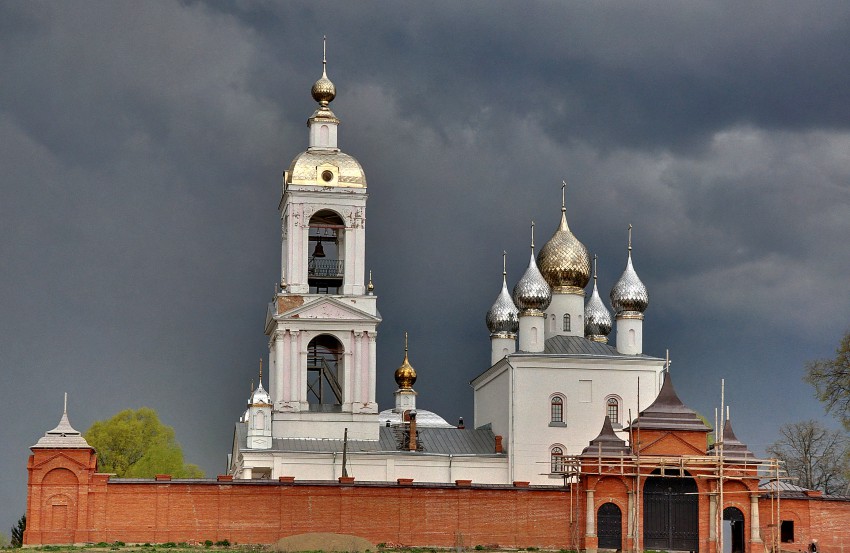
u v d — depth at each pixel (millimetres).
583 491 113438
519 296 134250
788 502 116438
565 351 133500
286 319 129500
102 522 109062
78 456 109438
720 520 112188
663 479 114125
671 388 115938
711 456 113125
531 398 130375
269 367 136375
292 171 131750
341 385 133125
